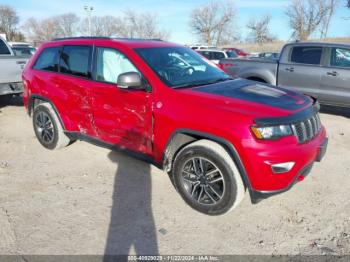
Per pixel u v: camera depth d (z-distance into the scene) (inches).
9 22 2753.4
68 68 183.6
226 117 123.1
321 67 284.2
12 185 158.6
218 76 168.2
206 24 2689.5
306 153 125.2
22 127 259.6
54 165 182.4
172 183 151.6
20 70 296.2
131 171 174.2
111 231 124.2
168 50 168.9
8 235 121.0
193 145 132.0
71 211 136.7
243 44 2586.1
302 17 1963.6
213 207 131.5
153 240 119.5
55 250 113.8
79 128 180.9
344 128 257.4
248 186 123.2
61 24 2380.7
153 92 142.4
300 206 140.8
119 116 156.1
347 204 142.6
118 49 159.2
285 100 136.3
